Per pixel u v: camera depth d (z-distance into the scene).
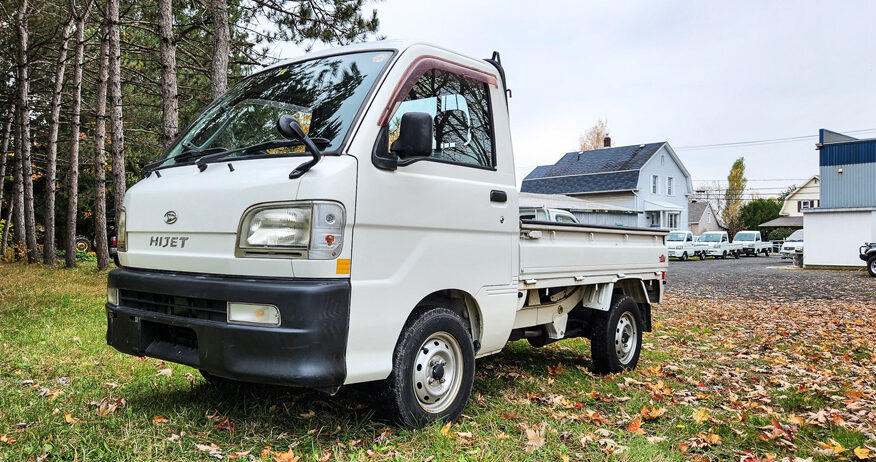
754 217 63.69
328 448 3.37
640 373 5.85
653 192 42.00
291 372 2.94
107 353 5.65
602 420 4.20
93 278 13.42
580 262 5.07
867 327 9.98
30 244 19.39
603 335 5.59
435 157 3.79
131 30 18.66
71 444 3.20
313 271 3.03
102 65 15.70
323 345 3.00
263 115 3.82
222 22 9.83
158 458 3.11
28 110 20.03
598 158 44.22
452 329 3.81
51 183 18.44
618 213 30.09
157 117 20.78
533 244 4.52
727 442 3.90
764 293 16.78
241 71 14.60
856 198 28.84
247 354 3.03
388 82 3.55
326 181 3.07
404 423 3.54
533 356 6.45
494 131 4.27
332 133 3.36
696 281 21.55
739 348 7.73
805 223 30.27
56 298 9.47
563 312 5.38
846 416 4.53
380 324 3.29
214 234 3.30
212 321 3.19
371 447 3.38
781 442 3.86
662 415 4.39
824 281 21.34
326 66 3.96
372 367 3.26
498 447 3.43
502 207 4.20
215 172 3.48
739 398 5.08
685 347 7.69
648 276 6.27
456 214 3.80
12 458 3.02
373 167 3.30
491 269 4.09
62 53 17.59
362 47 3.93
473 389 4.79
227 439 3.44
